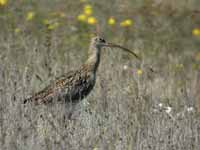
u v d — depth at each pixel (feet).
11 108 44.04
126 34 75.15
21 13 75.15
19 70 52.31
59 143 38.45
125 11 81.05
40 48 60.29
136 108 44.93
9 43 60.34
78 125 42.55
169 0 83.87
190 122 43.68
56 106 44.83
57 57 58.34
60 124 41.65
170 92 52.80
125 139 40.47
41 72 53.78
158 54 69.00
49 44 57.93
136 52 66.23
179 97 50.85
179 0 84.58
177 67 61.67
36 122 42.04
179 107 47.78
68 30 73.92
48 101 46.26
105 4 82.48
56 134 40.16
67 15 77.71
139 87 50.62
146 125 42.75
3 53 57.36
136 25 77.71
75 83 47.50
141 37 75.56
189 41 76.74
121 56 59.93
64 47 68.23
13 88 47.80
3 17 73.00
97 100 47.57
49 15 76.13
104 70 54.65
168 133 41.78
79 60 59.93
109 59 58.65
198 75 61.77
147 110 45.16
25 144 38.86
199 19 80.53
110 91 49.65
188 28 79.00
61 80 47.39
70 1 81.66
